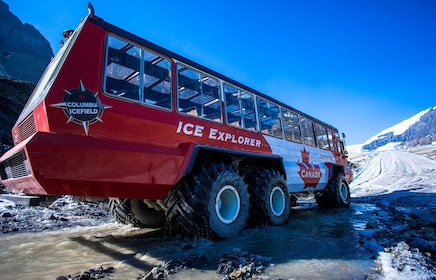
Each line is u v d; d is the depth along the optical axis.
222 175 3.96
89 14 3.30
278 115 6.39
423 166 31.14
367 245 3.54
